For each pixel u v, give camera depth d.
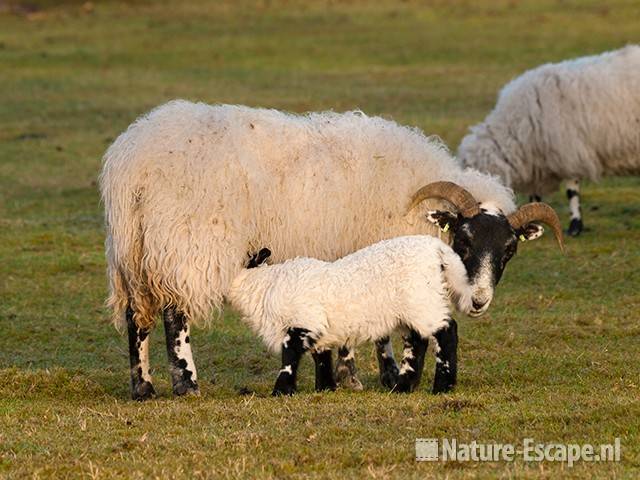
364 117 14.38
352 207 13.72
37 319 18.58
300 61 51.53
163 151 12.96
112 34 59.19
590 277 20.64
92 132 38.19
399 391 12.77
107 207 13.27
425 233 14.10
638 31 54.03
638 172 24.73
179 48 55.03
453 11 62.38
